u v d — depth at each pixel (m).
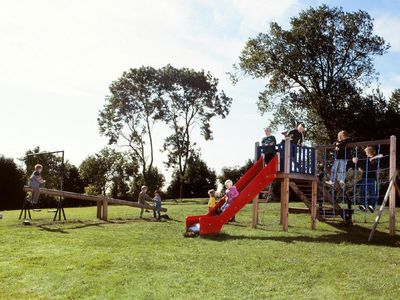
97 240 12.91
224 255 10.44
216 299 7.05
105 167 66.12
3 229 15.18
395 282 7.95
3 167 42.34
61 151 18.52
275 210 22.84
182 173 57.22
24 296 7.52
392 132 38.00
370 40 40.34
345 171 15.90
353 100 39.66
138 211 24.66
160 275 8.62
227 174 59.06
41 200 42.53
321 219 17.52
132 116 57.78
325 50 39.47
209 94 57.91
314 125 41.88
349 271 8.77
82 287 7.96
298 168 15.45
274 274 8.60
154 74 56.91
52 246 11.88
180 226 16.78
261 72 42.56
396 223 17.64
